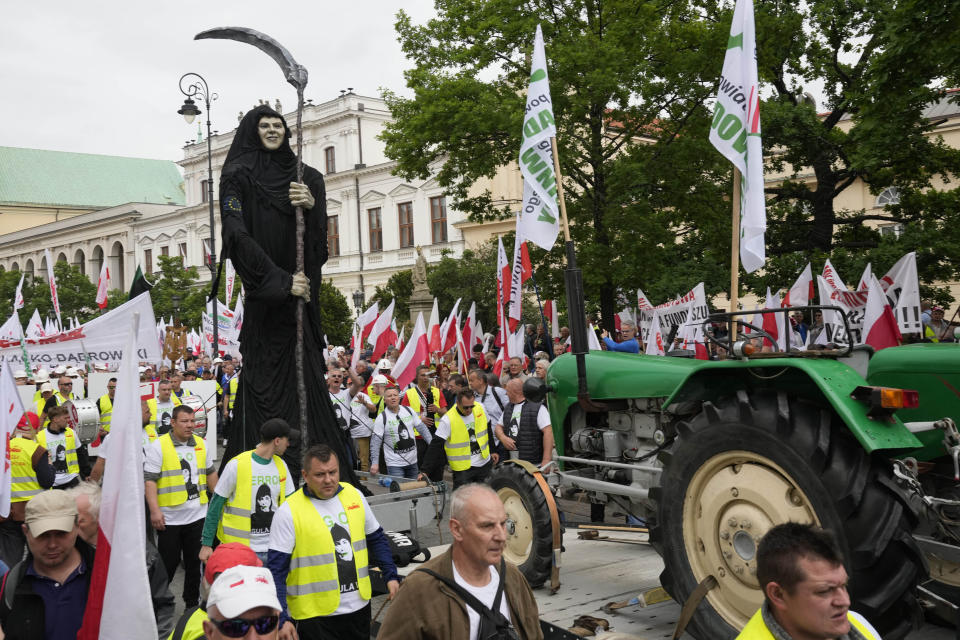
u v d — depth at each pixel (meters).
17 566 3.23
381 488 7.69
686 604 3.92
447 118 16.03
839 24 17.11
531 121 6.76
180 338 20.39
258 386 6.45
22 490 6.61
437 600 2.71
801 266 16.86
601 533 6.57
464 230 40.47
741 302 25.86
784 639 2.10
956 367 3.95
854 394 3.50
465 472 8.24
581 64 14.84
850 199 27.97
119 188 87.75
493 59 16.31
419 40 17.28
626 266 15.77
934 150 16.72
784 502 3.62
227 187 6.38
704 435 3.94
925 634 4.17
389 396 9.21
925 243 15.41
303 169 6.70
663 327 11.23
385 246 45.31
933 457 4.09
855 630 2.19
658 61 15.80
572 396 5.98
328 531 4.04
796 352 3.92
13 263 76.50
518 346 12.92
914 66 11.06
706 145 15.47
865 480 3.39
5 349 11.68
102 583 3.06
